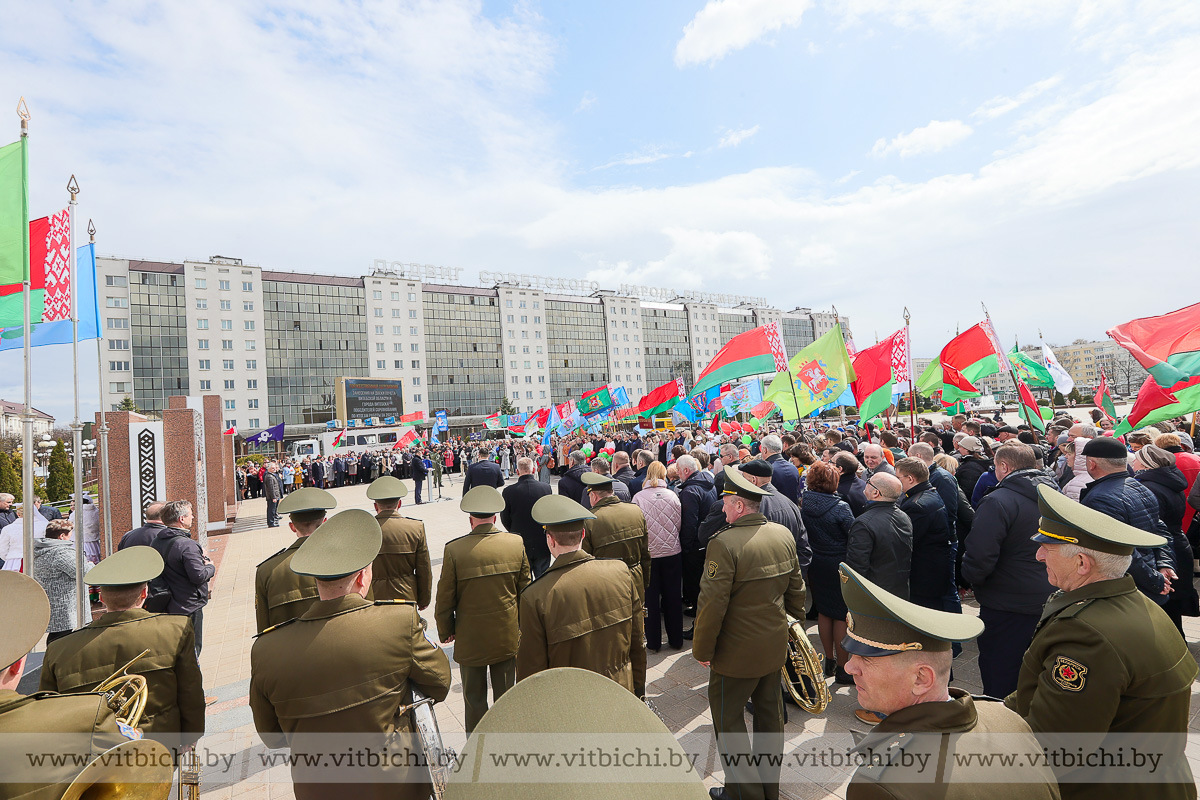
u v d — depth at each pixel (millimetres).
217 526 15289
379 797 2129
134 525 9609
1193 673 1826
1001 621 3580
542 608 2939
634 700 1149
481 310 90500
